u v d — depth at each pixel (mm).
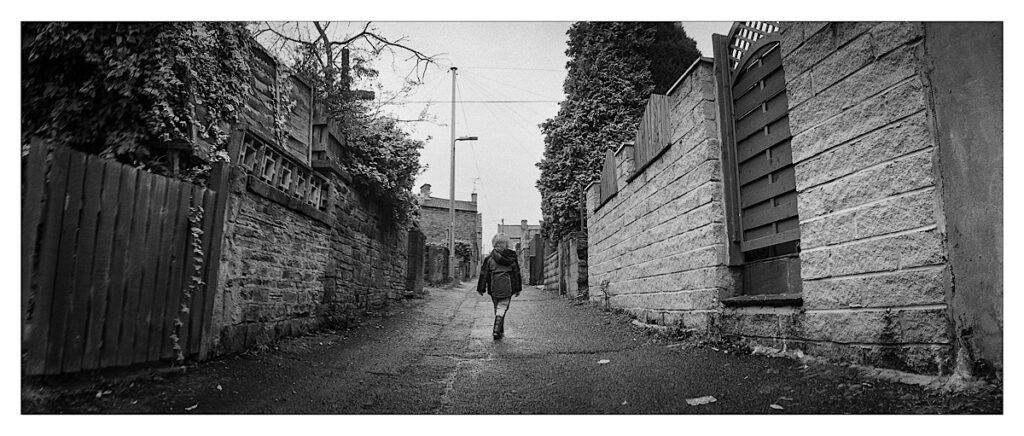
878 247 4309
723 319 6184
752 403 3969
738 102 6379
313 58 9398
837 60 4742
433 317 10195
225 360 5105
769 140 5789
